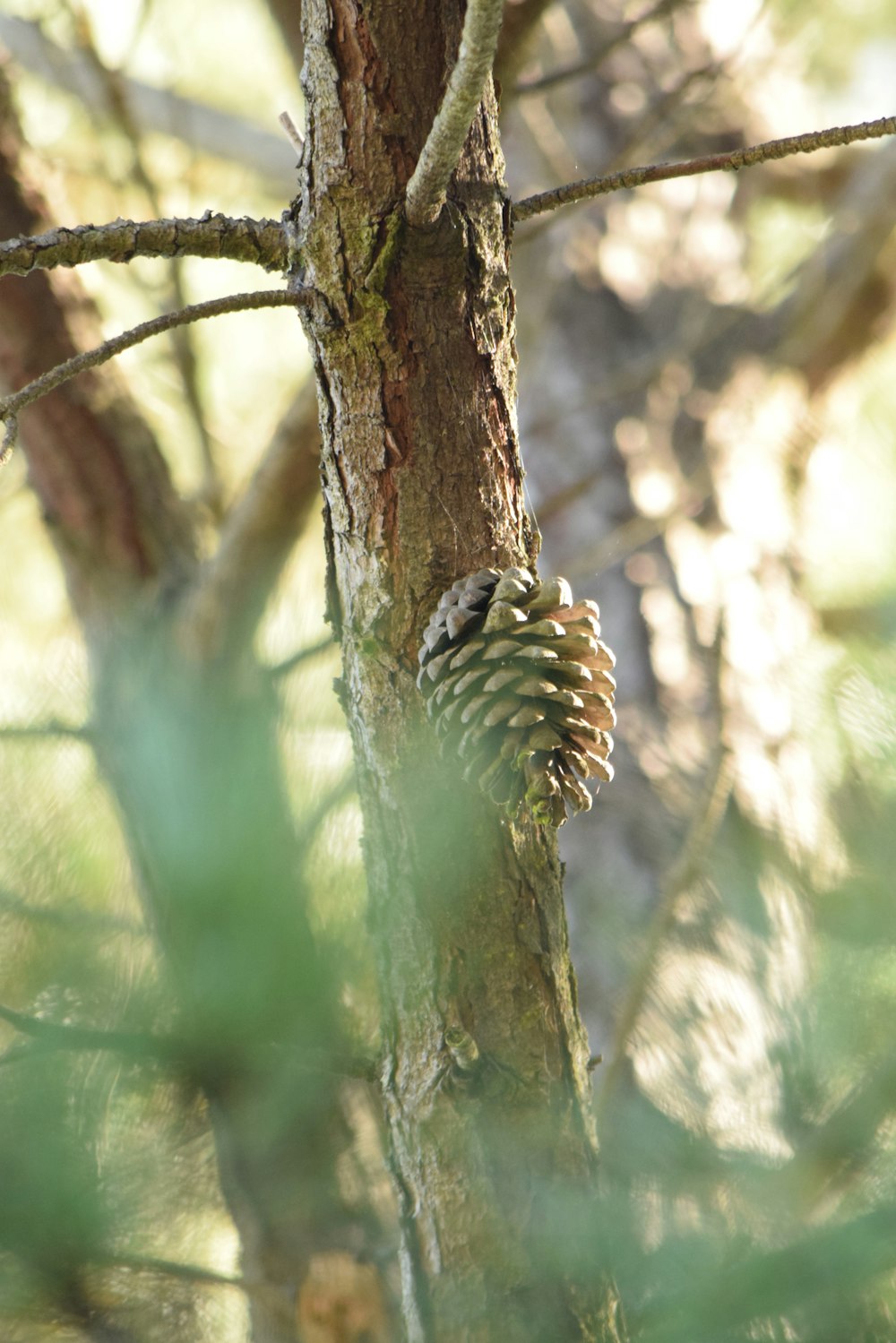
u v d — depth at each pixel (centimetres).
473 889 228
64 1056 235
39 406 313
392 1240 259
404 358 228
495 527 229
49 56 340
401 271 227
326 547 232
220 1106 241
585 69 278
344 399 229
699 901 309
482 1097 227
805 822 339
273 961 245
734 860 319
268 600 291
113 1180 234
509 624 225
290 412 271
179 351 345
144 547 314
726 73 352
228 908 248
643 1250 229
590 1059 232
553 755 225
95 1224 231
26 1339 231
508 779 225
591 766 226
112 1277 236
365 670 229
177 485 345
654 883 325
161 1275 241
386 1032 230
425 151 223
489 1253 226
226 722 272
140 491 320
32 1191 230
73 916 249
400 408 228
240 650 288
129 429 326
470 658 226
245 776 263
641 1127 243
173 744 266
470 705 225
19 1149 231
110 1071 238
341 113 227
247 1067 240
